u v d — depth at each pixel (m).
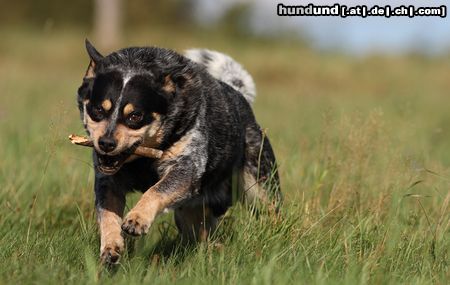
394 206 10.27
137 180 9.48
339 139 12.02
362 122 12.74
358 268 8.70
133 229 8.51
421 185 12.34
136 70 8.92
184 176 9.17
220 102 9.90
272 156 11.20
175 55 9.45
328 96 29.00
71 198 11.40
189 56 11.52
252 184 10.91
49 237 9.80
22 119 19.56
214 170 9.98
